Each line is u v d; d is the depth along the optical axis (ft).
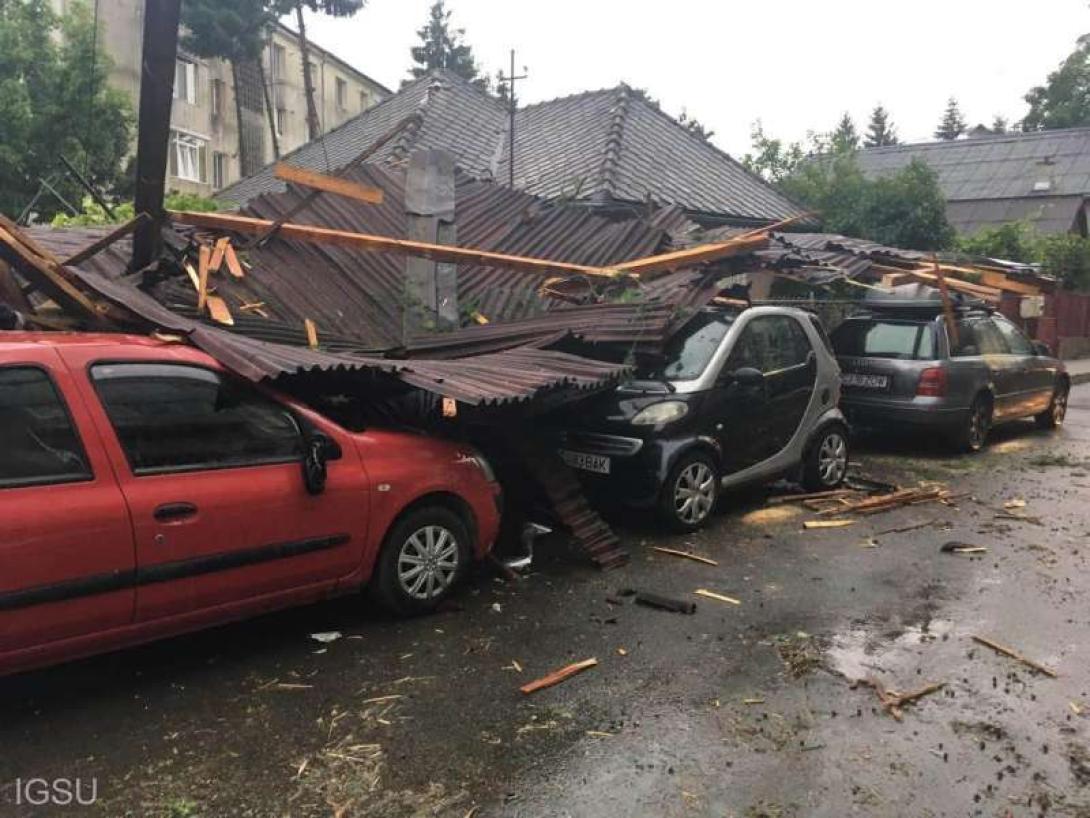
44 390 11.67
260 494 13.20
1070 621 15.80
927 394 29.86
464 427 19.94
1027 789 10.50
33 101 63.26
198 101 104.27
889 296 35.86
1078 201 115.24
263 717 12.07
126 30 90.48
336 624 15.42
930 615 16.08
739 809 10.05
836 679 13.41
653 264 28.37
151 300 18.90
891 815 9.96
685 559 19.30
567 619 15.76
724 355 21.99
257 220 25.05
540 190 47.80
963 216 121.60
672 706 12.49
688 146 56.39
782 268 31.91
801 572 18.48
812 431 24.45
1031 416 37.09
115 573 11.66
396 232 31.17
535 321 24.52
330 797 10.25
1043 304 58.65
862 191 74.23
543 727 11.87
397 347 23.77
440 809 10.04
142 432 12.35
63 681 13.04
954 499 24.91
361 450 14.84
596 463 21.18
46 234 27.76
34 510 11.00
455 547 16.28
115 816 9.82
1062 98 160.86
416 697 12.69
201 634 14.89
